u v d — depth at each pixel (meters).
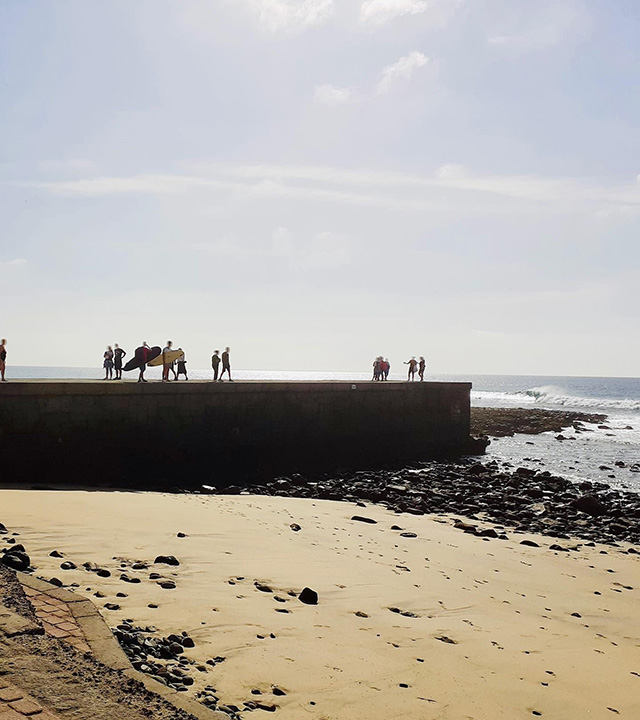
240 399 22.39
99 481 18.83
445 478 22.66
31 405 17.83
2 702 3.20
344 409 25.83
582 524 15.70
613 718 5.23
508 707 5.14
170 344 26.36
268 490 18.55
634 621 8.27
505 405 77.75
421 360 33.41
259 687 4.75
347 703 4.72
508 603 8.30
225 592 6.82
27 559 6.65
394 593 7.87
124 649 4.86
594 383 189.62
